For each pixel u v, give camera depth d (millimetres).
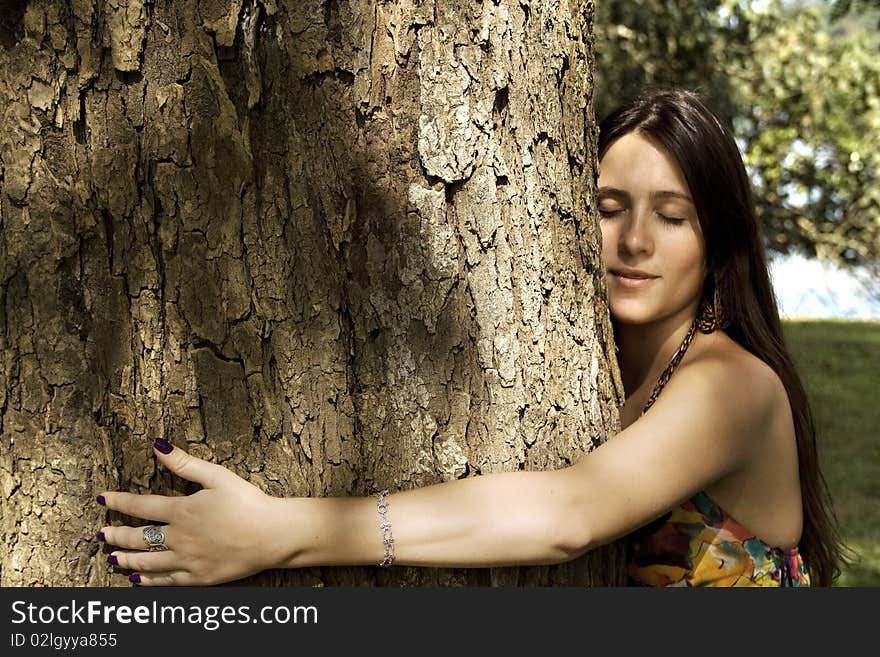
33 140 1533
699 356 2012
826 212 8641
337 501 1526
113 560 1555
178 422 1553
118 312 1548
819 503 2234
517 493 1565
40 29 1520
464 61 1562
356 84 1542
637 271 2010
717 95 7375
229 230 1531
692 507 2006
